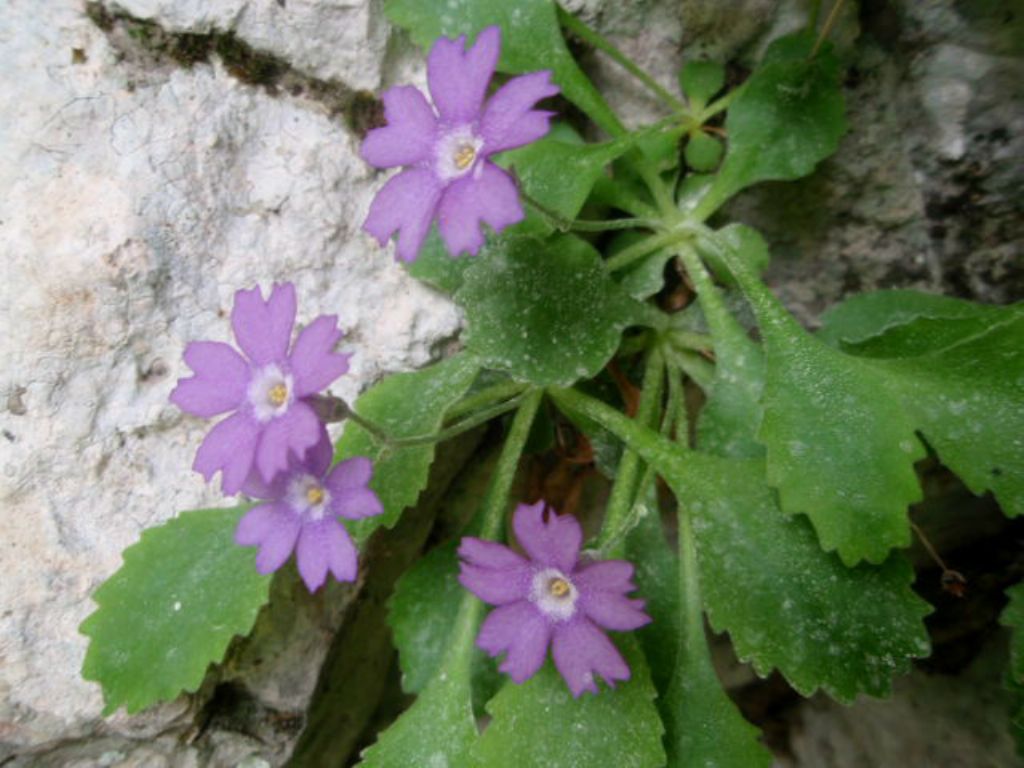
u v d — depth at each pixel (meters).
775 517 0.10
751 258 0.11
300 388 0.08
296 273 0.11
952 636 0.13
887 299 0.11
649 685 0.09
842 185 0.12
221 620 0.10
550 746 0.09
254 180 0.11
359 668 0.13
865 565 0.09
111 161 0.11
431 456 0.10
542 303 0.10
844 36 0.11
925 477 0.12
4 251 0.10
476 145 0.08
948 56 0.11
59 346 0.10
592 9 0.12
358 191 0.11
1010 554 0.12
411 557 0.13
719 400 0.11
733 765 0.09
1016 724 0.09
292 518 0.09
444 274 0.11
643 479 0.10
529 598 0.09
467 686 0.10
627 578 0.09
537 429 0.12
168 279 0.11
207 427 0.11
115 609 0.10
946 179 0.11
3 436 0.10
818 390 0.10
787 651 0.09
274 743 0.11
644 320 0.11
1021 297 0.11
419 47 0.12
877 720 0.13
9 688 0.10
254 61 0.11
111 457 0.11
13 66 0.10
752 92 0.11
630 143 0.11
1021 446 0.09
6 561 0.10
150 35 0.11
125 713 0.11
